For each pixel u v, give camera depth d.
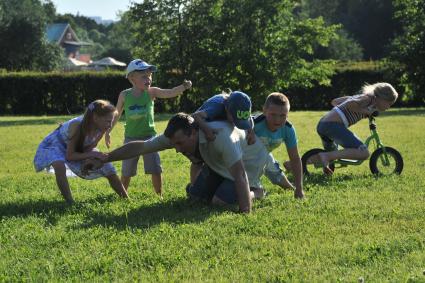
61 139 6.52
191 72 28.64
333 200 6.09
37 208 6.13
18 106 31.31
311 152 8.06
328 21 72.69
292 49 28.53
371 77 31.03
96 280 3.87
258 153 6.27
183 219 5.40
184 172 8.76
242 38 28.42
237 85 28.95
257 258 4.23
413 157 9.59
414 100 30.34
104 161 6.00
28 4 63.19
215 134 5.64
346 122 8.08
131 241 4.64
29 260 4.31
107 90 31.48
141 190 7.27
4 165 10.08
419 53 27.20
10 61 61.31
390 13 67.38
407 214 5.38
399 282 3.70
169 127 5.73
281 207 5.81
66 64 73.19
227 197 6.00
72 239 4.80
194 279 3.84
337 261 4.12
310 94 31.39
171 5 28.28
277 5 28.17
